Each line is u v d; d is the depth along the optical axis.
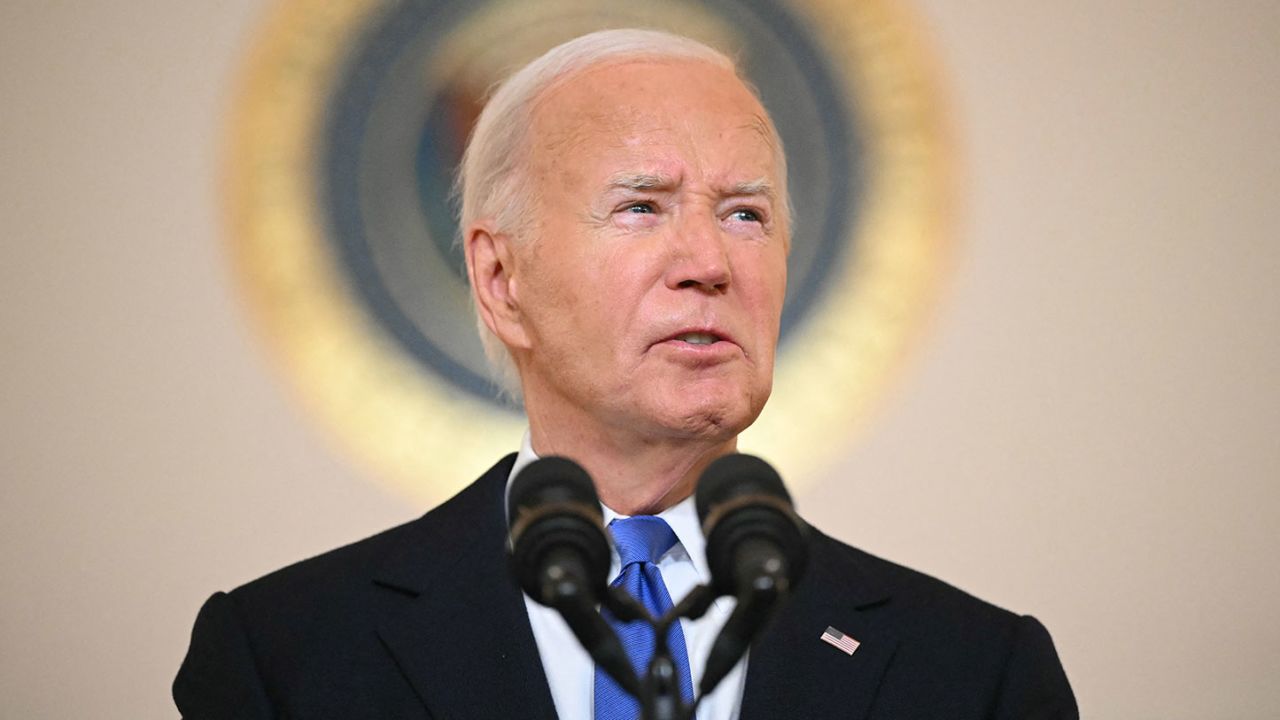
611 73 7.91
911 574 8.47
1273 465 13.74
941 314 13.91
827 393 13.81
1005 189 14.02
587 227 7.62
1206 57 14.07
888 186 13.95
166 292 13.37
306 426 13.37
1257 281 13.91
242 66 13.55
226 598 8.18
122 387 13.24
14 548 12.96
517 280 8.03
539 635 7.75
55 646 12.91
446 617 7.73
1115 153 14.05
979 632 8.01
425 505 13.36
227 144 13.50
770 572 4.71
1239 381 13.84
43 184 13.32
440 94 13.62
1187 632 13.61
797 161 13.91
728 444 7.82
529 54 13.62
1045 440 13.82
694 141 7.68
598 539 4.91
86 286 13.29
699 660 7.56
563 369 7.73
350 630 7.77
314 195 13.54
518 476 5.31
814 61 13.98
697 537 7.85
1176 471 13.79
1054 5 14.13
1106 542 13.71
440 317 13.54
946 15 14.10
